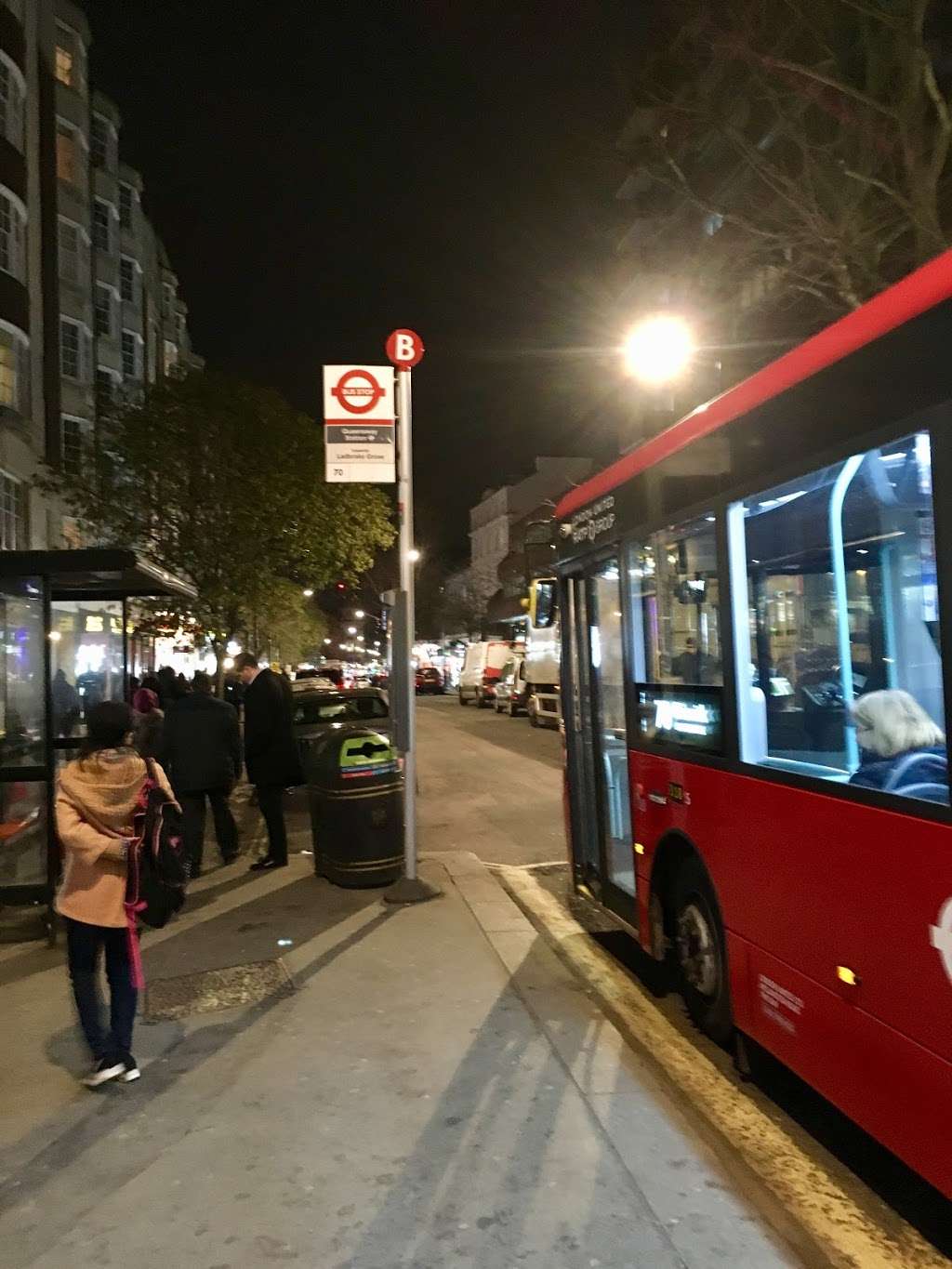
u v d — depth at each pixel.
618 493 6.01
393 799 7.94
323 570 17.59
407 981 5.61
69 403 29.70
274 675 8.84
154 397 16.05
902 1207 3.53
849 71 10.80
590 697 6.84
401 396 7.52
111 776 4.41
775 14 10.79
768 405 4.02
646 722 5.59
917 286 3.10
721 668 4.50
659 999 5.72
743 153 11.89
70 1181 3.54
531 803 13.69
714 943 4.84
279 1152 3.71
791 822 3.83
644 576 5.57
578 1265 2.97
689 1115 3.96
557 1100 4.07
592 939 6.95
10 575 6.66
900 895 3.10
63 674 8.30
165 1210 3.34
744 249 12.34
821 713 3.64
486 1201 3.33
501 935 6.49
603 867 6.66
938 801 2.93
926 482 3.02
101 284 34.28
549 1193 3.37
